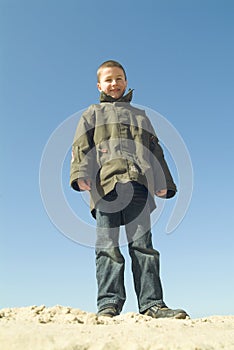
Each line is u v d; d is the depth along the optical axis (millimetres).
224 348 1732
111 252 3061
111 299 2969
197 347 1693
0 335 1744
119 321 2447
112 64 3545
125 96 3445
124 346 1681
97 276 3084
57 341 1706
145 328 1992
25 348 1649
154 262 3057
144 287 3004
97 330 1926
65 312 2617
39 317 2412
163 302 2975
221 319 2670
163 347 1681
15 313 2559
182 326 2146
